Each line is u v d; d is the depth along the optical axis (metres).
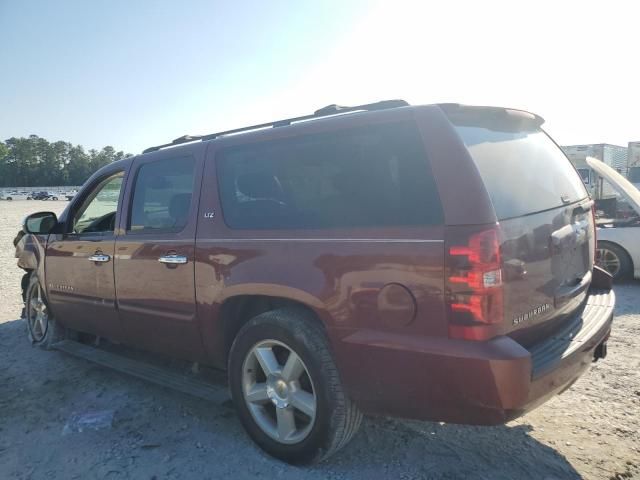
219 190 3.46
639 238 7.51
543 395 2.52
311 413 2.94
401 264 2.54
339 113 3.18
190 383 3.80
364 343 2.65
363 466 3.03
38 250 5.14
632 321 5.73
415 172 2.60
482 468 2.98
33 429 3.64
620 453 3.10
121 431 3.58
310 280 2.86
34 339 5.52
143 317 3.93
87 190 4.73
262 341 3.13
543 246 2.76
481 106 2.82
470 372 2.36
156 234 3.78
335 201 2.87
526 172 2.97
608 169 6.76
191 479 2.96
